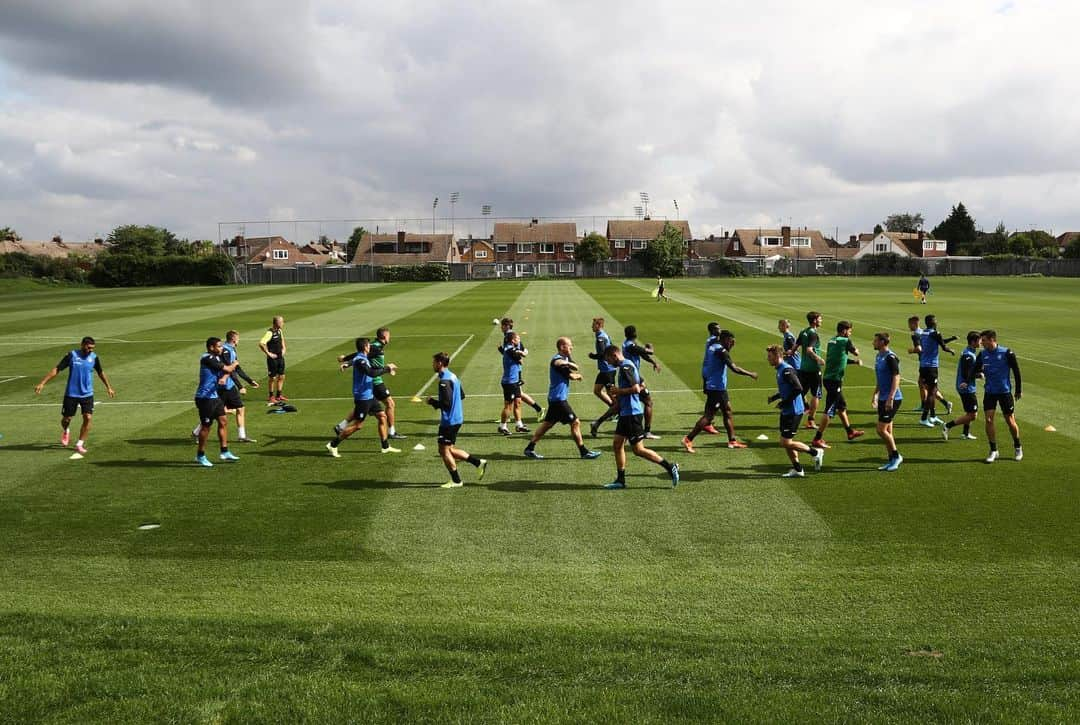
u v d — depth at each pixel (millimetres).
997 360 12453
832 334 32000
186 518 10406
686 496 11141
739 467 12633
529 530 9867
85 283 92375
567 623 7219
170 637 6566
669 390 19453
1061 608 7441
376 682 5719
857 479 11820
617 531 9789
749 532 9672
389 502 11023
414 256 128875
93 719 5219
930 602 7625
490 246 145875
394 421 16562
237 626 6859
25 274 89750
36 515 10570
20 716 5246
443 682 5703
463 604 7746
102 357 26891
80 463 13273
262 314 44594
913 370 22141
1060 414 16047
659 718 5137
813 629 7070
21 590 8164
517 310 45250
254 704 5375
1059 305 45688
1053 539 9211
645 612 7516
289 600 7879
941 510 10312
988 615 7312
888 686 5613
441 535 9719
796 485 11570
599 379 15008
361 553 9164
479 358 25609
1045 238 149250
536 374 22359
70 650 6297
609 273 110250
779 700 5367
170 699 5453
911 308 44344
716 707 5266
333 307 49531
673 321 37438
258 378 22250
